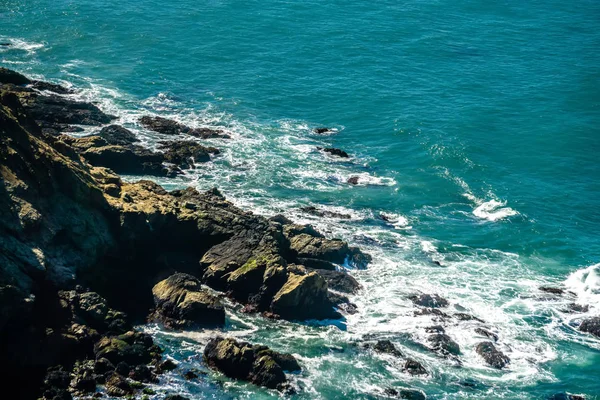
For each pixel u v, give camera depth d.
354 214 78.00
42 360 52.62
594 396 54.59
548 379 56.31
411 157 89.56
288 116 98.62
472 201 81.62
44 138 65.62
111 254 63.03
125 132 87.19
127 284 62.50
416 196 82.19
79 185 62.28
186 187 78.88
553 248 73.62
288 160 87.81
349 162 88.31
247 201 78.00
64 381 51.38
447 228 76.62
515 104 102.19
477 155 90.06
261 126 95.38
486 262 71.19
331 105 101.62
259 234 65.81
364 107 101.06
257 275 62.41
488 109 100.56
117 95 100.31
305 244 68.44
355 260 68.94
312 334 59.47
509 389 55.06
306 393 53.06
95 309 56.44
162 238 66.44
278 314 60.91
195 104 99.88
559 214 79.44
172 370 54.03
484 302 64.94
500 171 87.19
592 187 84.75
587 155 91.00
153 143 87.06
